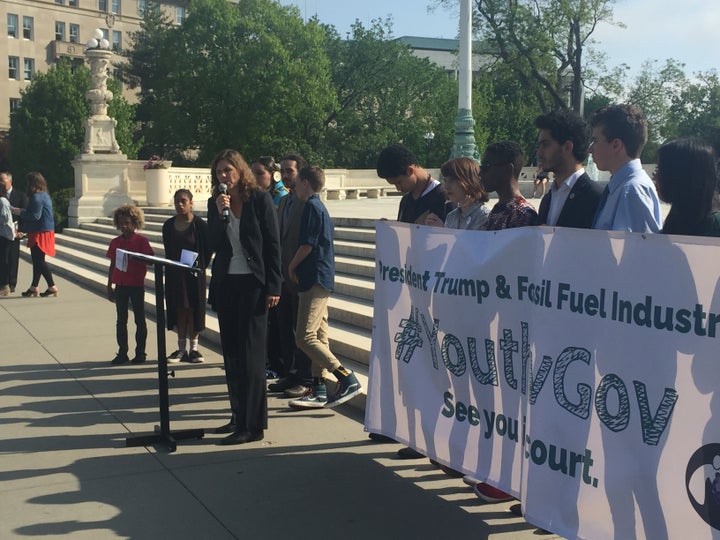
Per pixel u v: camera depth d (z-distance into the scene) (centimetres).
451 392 375
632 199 328
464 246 364
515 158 386
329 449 486
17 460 469
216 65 4412
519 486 334
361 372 641
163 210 2055
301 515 384
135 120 5403
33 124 4262
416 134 5250
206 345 809
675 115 5347
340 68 5156
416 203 468
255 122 4400
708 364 249
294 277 545
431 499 405
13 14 6253
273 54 4353
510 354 339
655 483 267
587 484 292
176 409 579
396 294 410
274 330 654
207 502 401
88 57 2353
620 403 279
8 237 1185
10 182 1217
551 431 306
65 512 389
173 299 714
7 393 626
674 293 258
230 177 485
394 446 491
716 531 249
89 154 2314
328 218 546
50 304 1109
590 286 288
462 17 2033
